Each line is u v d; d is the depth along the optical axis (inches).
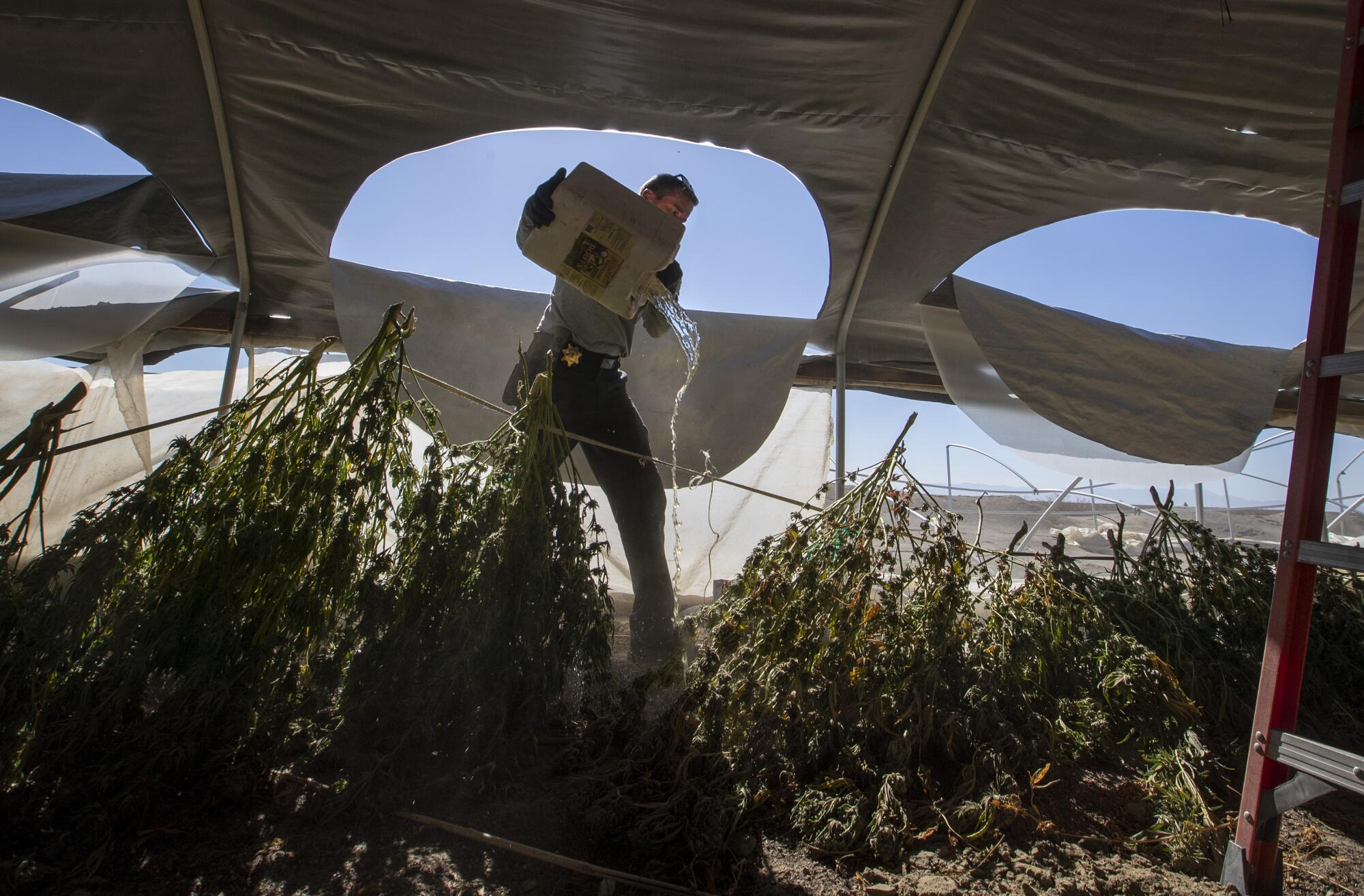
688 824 68.2
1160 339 188.1
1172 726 87.7
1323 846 74.9
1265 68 130.0
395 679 79.7
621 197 109.0
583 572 92.0
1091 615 99.4
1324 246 66.3
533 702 83.0
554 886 62.5
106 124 141.5
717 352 198.5
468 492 89.0
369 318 176.6
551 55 134.9
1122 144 147.9
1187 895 64.6
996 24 126.0
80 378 228.2
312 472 82.0
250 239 173.6
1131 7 121.3
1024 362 178.2
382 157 153.7
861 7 123.9
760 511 249.6
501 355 184.9
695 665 89.4
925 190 160.2
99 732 69.9
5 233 146.6
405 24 128.7
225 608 76.5
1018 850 69.9
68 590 76.4
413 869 63.9
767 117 146.8
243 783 70.8
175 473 83.2
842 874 66.1
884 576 101.4
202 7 123.7
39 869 58.5
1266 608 104.8
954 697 87.0
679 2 123.6
